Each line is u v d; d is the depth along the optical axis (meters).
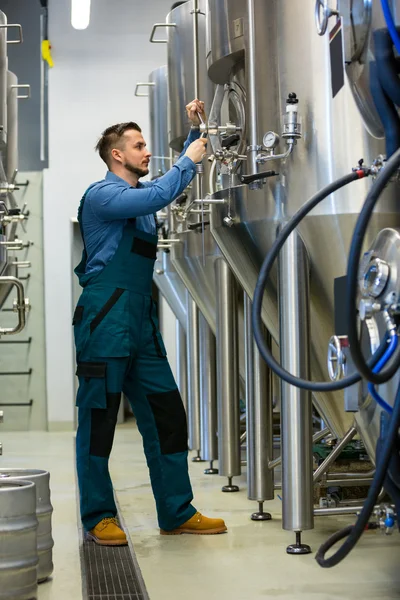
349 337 1.21
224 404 3.50
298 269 2.06
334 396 2.32
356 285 1.21
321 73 2.00
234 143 2.46
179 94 3.88
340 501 2.74
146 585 2.08
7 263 3.74
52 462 4.75
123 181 2.70
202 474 4.11
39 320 6.73
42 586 2.09
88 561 2.33
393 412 1.29
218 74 2.63
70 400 6.68
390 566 2.19
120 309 2.58
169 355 6.89
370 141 1.93
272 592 1.98
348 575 2.12
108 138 2.74
